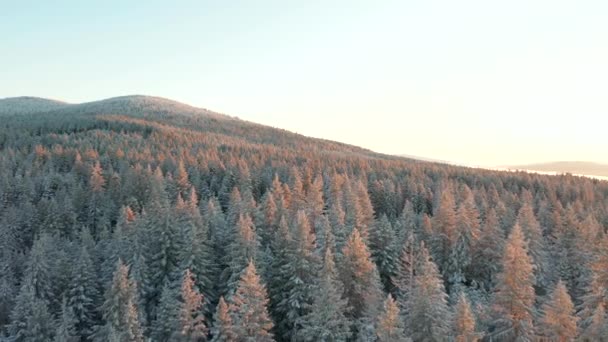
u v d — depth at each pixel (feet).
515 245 119.65
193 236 160.66
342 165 443.32
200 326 131.34
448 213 199.72
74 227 235.81
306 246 150.41
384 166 487.20
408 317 114.62
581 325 121.29
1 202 267.59
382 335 98.58
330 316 118.73
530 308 115.65
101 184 299.99
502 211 254.47
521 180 445.78
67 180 317.22
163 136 586.04
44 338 133.59
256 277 123.54
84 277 156.46
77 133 570.05
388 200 317.63
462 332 101.60
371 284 144.05
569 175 514.27
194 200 232.94
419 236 208.44
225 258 171.12
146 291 157.79
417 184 360.69
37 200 292.40
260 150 546.67
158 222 175.01
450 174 474.49
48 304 153.69
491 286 184.96
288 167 388.37
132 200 268.21
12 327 137.59
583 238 195.83
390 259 182.80
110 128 640.17
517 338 113.80
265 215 210.18
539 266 187.32
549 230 261.44
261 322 122.62
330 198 285.02
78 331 150.30
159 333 133.18
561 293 106.52
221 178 367.86
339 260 156.25
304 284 147.02
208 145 553.23
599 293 126.72
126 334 124.47
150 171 308.81
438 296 110.01
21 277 179.63
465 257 188.96
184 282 133.28
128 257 171.63
